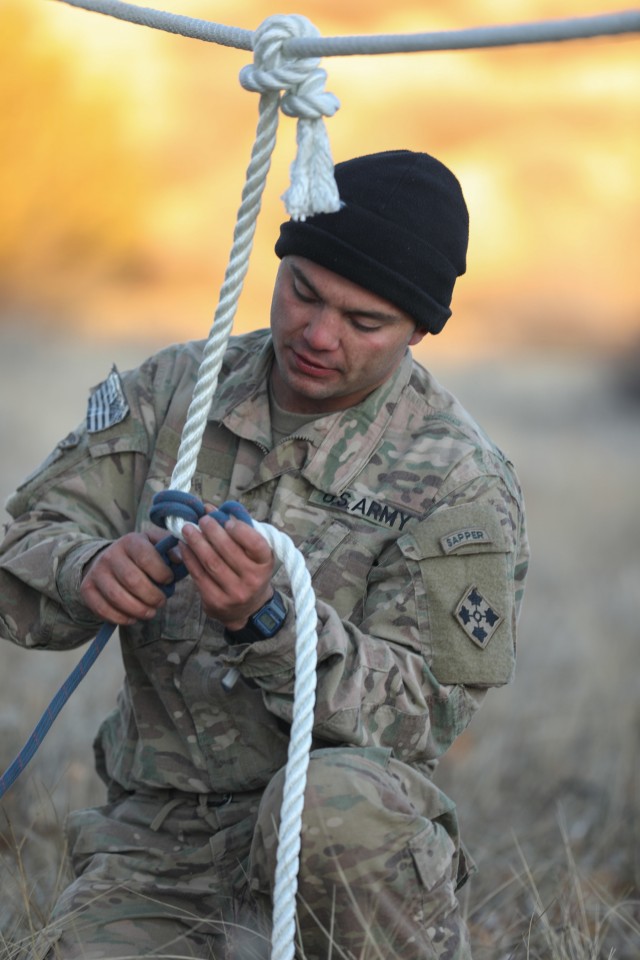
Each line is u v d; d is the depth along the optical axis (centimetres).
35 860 696
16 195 4481
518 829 808
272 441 567
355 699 496
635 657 1170
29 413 2552
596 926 645
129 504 584
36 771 800
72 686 521
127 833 556
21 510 591
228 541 466
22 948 533
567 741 948
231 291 497
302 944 493
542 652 1250
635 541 2047
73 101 4353
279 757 542
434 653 526
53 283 4538
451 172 564
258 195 483
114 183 4612
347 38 434
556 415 4556
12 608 559
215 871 541
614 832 798
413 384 585
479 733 964
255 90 459
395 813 479
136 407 592
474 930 656
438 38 407
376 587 539
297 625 476
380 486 555
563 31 378
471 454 559
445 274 544
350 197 525
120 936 521
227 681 507
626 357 5256
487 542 538
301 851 473
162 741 557
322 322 521
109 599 502
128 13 494
